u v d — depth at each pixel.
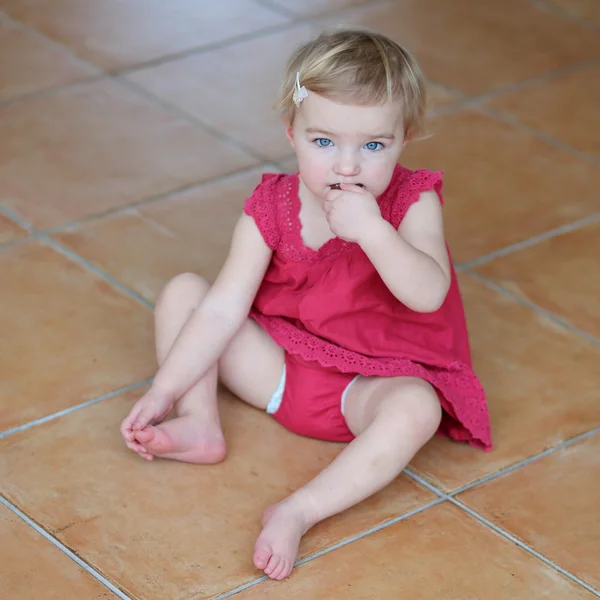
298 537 1.74
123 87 3.39
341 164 1.79
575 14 4.07
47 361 2.21
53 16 3.81
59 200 2.81
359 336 1.93
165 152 3.06
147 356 2.25
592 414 2.13
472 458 2.00
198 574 1.72
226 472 1.93
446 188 2.96
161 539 1.78
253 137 3.16
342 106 1.76
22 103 3.26
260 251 1.96
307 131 1.81
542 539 1.82
